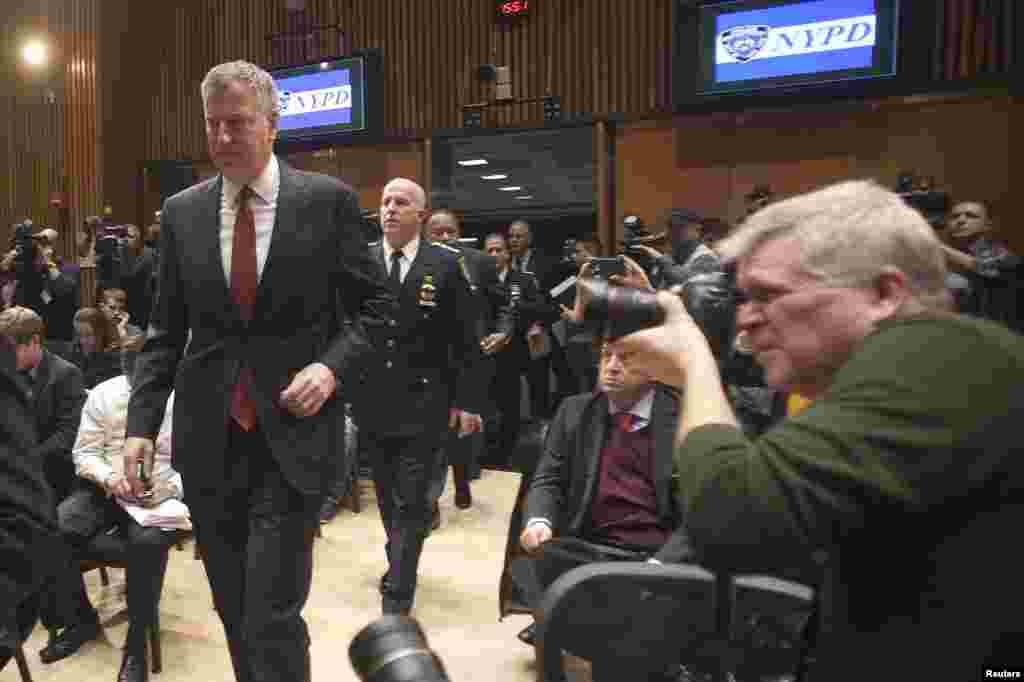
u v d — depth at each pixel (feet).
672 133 23.44
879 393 2.28
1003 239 19.89
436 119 27.40
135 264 21.29
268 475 5.88
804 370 2.64
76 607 9.86
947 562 2.30
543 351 18.79
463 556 12.85
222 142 5.70
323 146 26.37
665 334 3.01
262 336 5.91
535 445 9.31
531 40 26.14
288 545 5.83
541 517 7.98
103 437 10.32
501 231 25.54
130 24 31.91
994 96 19.95
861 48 19.11
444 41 27.25
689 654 4.03
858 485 2.20
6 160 32.89
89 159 31.96
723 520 2.34
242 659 6.17
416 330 10.39
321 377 5.76
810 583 4.08
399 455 10.27
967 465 2.19
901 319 2.47
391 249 10.76
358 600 11.00
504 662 9.18
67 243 32.12
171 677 8.94
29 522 4.26
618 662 3.99
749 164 22.53
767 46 19.88
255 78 5.82
